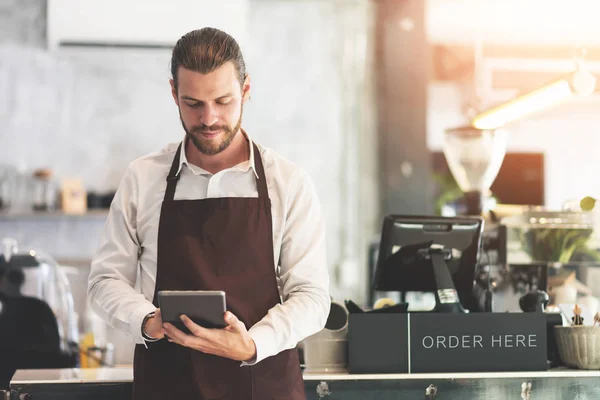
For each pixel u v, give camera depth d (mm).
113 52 5332
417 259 2697
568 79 3371
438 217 2715
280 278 2092
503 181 6566
